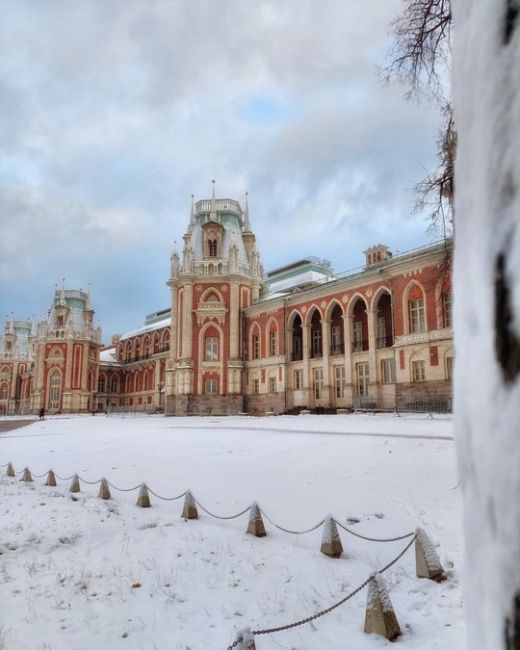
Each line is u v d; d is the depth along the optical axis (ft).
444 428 70.33
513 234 3.80
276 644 16.87
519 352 3.53
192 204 199.11
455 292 5.17
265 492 37.91
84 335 253.24
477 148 4.50
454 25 5.74
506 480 3.56
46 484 47.88
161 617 18.74
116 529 30.17
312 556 25.23
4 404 314.76
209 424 111.04
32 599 20.27
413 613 18.80
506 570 3.53
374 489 36.96
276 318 163.43
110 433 97.71
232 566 23.84
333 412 139.33
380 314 139.95
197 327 172.96
